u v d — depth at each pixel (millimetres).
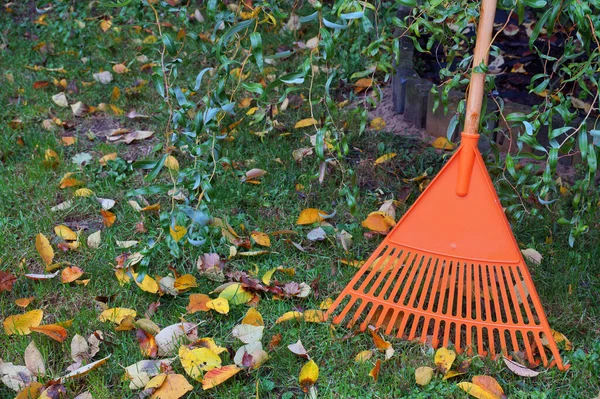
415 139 3291
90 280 2449
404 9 3805
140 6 2566
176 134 2445
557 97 2289
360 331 2205
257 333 2121
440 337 2229
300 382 1981
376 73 3850
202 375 1990
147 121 3576
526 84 3623
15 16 4891
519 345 2186
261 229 2719
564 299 2328
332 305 2227
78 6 4934
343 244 2555
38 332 2176
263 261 2566
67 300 2373
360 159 3158
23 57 4281
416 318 2160
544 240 2639
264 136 3311
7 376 1999
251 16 2238
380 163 3104
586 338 2176
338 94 3695
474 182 2043
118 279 2428
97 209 2877
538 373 2025
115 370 2066
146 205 2859
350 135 3273
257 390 1934
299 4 4414
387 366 2080
